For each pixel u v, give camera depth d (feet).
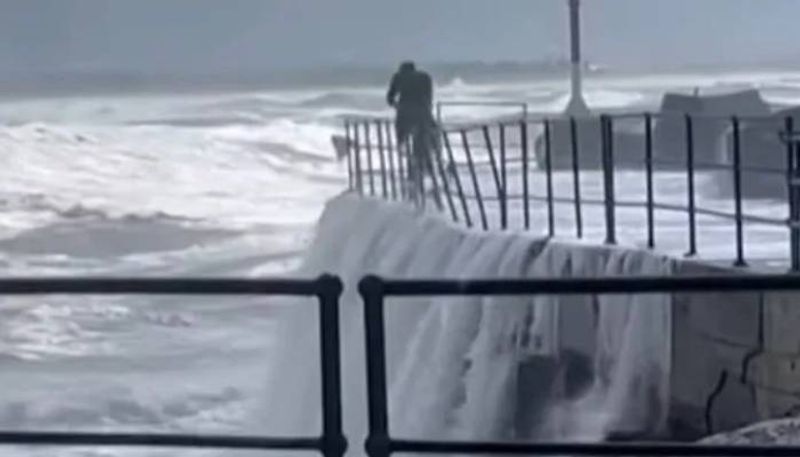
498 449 21.66
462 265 72.74
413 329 76.38
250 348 122.31
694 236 56.85
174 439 22.07
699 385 49.24
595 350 56.29
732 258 54.34
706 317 48.88
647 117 73.10
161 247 204.03
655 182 96.07
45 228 214.48
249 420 99.09
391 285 20.89
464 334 67.46
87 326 132.77
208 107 423.23
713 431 48.34
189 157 304.30
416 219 88.63
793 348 45.42
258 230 210.59
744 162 84.43
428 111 104.42
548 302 59.93
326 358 21.17
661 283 20.06
